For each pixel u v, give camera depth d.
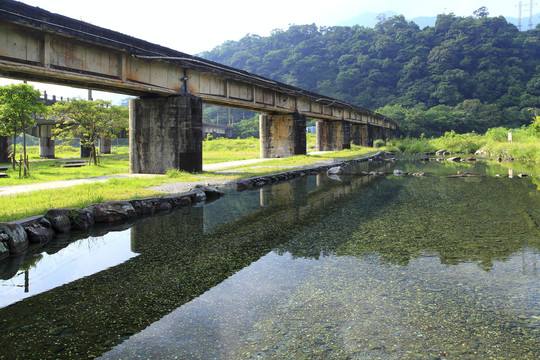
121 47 14.66
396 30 159.25
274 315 4.09
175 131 18.36
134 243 7.22
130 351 3.41
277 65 167.88
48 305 4.48
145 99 18.78
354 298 4.50
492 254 6.24
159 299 4.59
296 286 4.92
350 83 141.25
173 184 13.98
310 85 152.00
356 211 10.20
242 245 6.99
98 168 23.33
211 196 13.01
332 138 44.59
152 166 18.88
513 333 3.64
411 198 12.30
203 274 5.46
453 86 117.00
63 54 13.15
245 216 9.70
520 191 13.48
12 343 3.59
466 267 5.61
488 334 3.63
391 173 21.20
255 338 3.61
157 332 3.76
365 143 54.62
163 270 5.67
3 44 11.44
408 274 5.32
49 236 7.55
